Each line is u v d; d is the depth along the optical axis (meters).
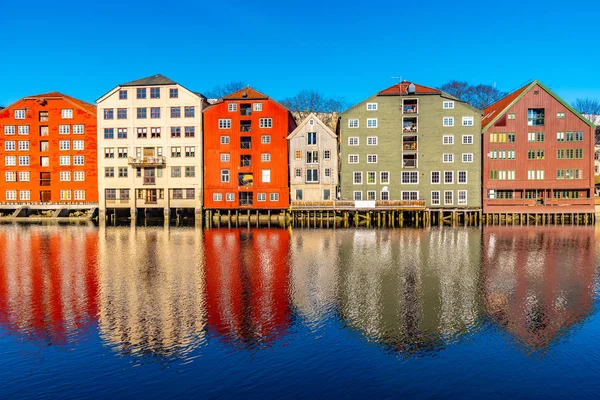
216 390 11.84
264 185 59.72
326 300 19.80
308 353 14.07
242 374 12.70
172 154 60.88
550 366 13.20
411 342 14.90
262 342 14.90
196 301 19.69
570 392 11.77
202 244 37.53
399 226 52.66
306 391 11.77
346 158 58.91
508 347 14.51
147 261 29.53
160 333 15.77
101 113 61.47
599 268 26.89
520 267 27.20
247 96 60.22
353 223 56.28
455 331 15.88
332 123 89.94
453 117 58.00
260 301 19.66
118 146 61.38
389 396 11.54
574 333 15.70
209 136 60.31
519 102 57.59
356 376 12.57
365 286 22.38
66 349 14.51
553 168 57.25
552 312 18.03
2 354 14.15
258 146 59.81
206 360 13.62
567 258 30.33
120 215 65.31
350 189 58.91
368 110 58.72
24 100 64.94
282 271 26.14
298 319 17.20
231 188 60.12
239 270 26.47
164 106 60.81
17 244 37.75
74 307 18.86
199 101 60.50
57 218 62.19
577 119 57.00
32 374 12.82
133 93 61.12
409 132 58.34
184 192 60.84
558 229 48.72
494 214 57.72
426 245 36.50
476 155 57.56
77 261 29.59
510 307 18.72
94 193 64.12
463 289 21.73
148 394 11.68
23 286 22.58
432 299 19.91
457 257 30.75
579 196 57.44
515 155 57.59
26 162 65.06
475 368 13.07
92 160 64.00
